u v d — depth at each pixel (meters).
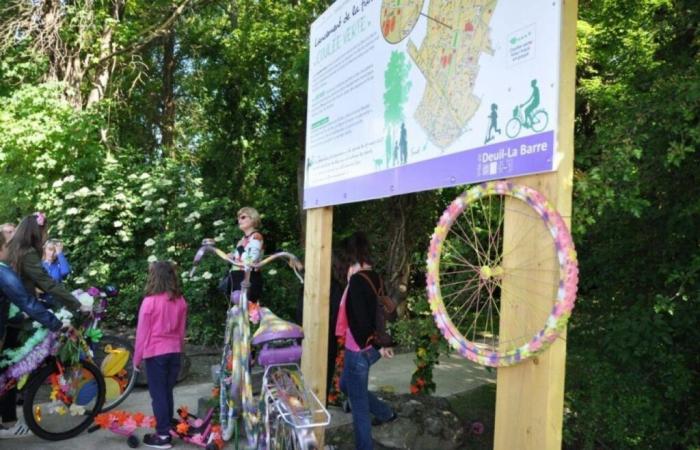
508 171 2.16
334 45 4.00
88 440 4.49
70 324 4.49
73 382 4.55
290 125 13.40
